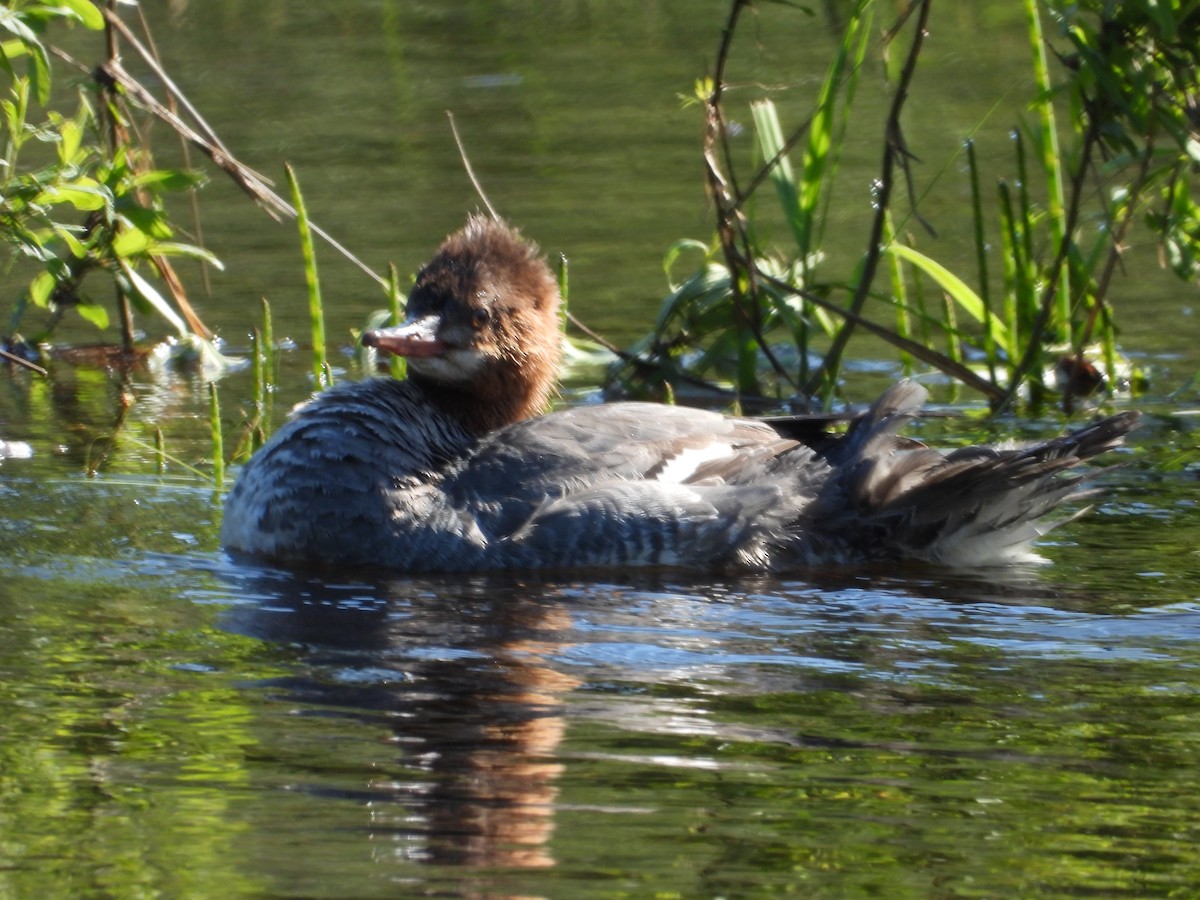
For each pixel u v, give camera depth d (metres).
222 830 6.53
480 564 10.42
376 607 9.57
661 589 10.09
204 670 8.37
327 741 7.43
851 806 6.83
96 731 7.51
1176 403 15.04
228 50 28.94
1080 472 12.87
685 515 10.57
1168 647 8.94
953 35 28.70
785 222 20.39
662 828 6.60
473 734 7.53
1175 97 13.96
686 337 15.81
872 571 10.69
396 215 20.23
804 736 7.57
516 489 10.71
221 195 21.55
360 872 6.20
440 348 11.67
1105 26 13.38
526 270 12.22
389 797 6.84
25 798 6.80
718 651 8.82
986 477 10.77
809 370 16.53
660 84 27.09
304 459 10.77
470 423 12.07
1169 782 7.09
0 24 12.07
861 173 22.39
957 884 6.18
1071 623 9.39
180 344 16.42
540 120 25.05
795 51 28.27
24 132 13.32
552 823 6.63
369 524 10.56
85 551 10.71
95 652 8.62
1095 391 15.58
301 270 18.84
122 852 6.34
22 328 17.33
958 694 8.16
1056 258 15.07
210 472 12.88
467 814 6.68
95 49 27.42
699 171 22.41
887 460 11.08
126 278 15.77
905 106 24.88
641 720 7.73
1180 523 11.57
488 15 32.59
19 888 6.05
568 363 16.64
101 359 16.47
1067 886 6.18
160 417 14.46
